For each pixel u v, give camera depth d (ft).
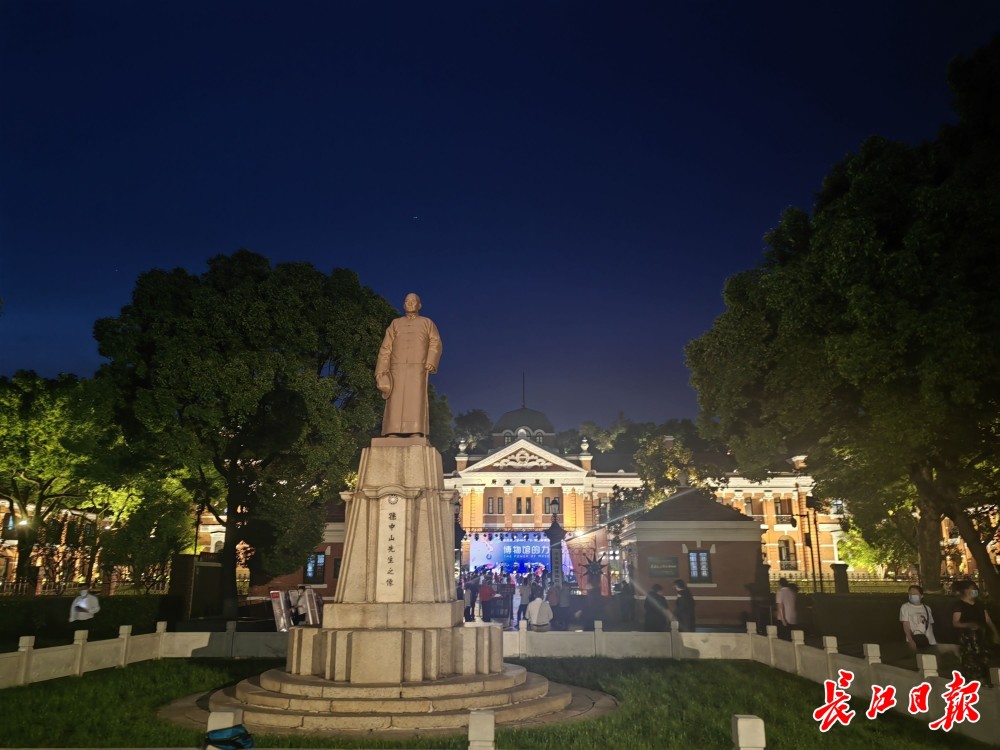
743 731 22.84
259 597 112.68
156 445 93.91
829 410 78.84
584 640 62.90
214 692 44.75
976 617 42.70
